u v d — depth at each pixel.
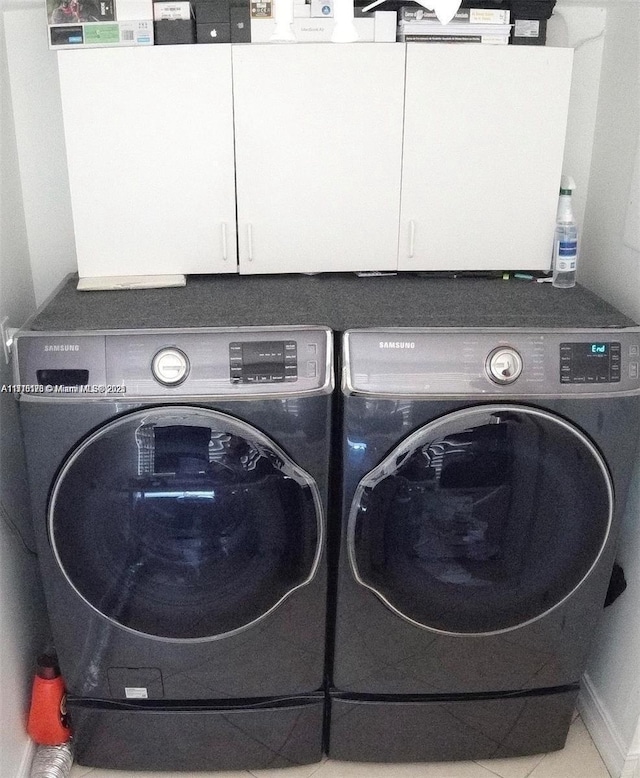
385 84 1.71
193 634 1.58
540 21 1.74
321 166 1.76
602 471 1.52
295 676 1.66
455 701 1.71
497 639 1.64
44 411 1.41
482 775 1.76
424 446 1.45
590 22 1.93
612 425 1.49
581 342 1.47
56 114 1.92
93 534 1.49
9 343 1.49
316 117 1.72
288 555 1.52
